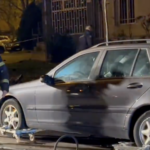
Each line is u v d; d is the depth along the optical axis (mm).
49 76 15312
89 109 14328
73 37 29609
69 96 14773
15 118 16391
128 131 13711
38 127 15773
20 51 30797
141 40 14648
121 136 13914
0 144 15641
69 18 29891
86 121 14438
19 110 16234
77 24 29547
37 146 15375
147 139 13367
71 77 15102
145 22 27281
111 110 13914
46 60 30172
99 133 14312
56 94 15086
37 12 30797
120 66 14266
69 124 14828
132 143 13750
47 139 16406
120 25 28062
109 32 28125
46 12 30516
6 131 16188
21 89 16172
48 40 30344
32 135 15867
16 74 29078
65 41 29750
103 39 28172
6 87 14961
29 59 30484
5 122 16766
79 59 15188
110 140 15883
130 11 27828
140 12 27500
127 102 13680
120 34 27969
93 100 14258
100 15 28375
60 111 15000
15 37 30938
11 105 16531
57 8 30312
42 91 15469
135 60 14070
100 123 14164
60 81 15227
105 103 14031
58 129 15203
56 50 30031
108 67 14477
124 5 27953
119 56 14414
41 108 15500
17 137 15883
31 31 31109
